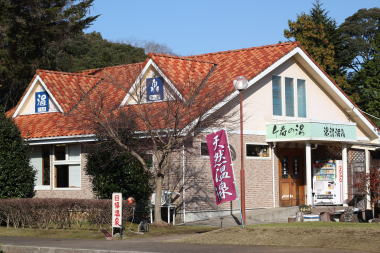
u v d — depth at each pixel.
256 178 25.88
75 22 37.00
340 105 30.36
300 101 28.36
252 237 15.88
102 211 19.52
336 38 53.16
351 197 28.03
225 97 22.30
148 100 21.94
